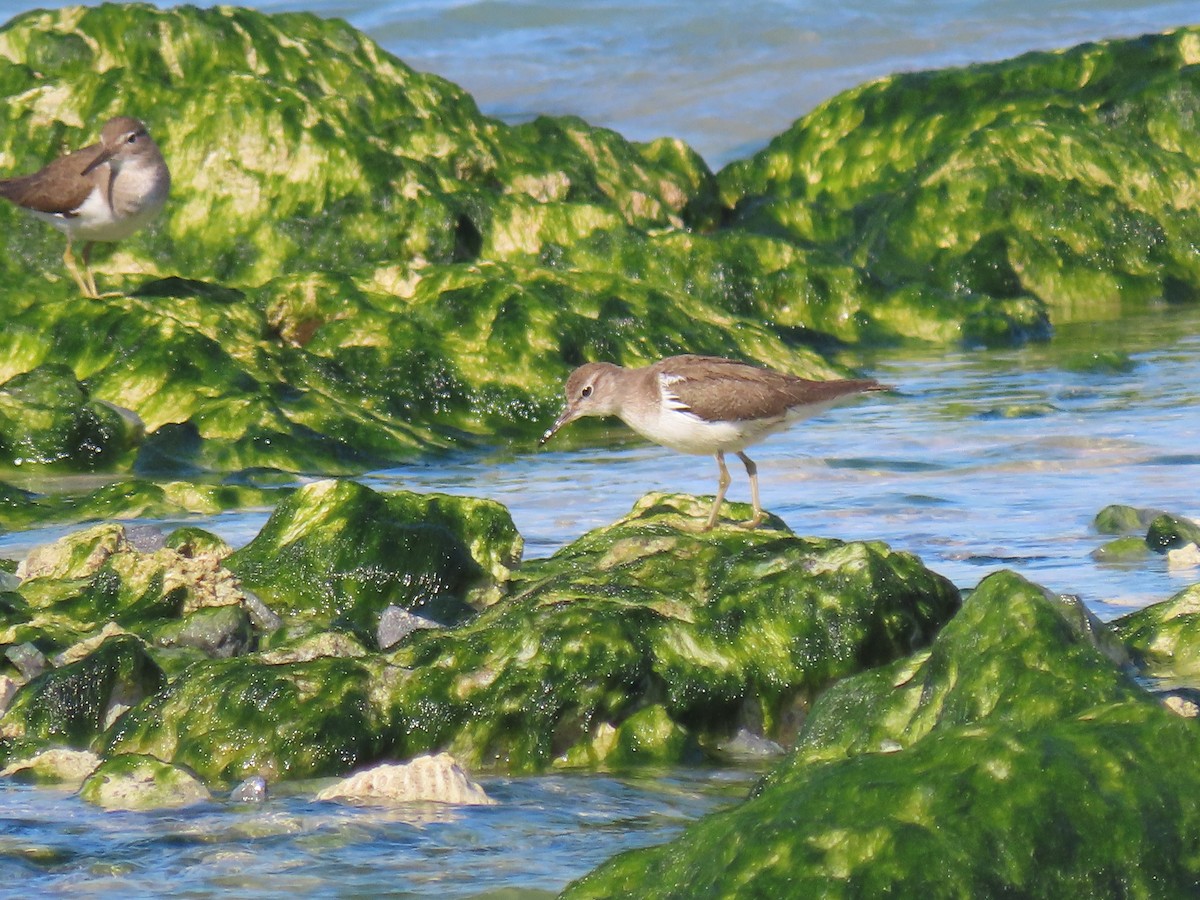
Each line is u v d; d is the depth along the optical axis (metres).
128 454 15.58
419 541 10.84
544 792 7.97
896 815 5.64
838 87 30.84
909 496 13.57
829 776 5.89
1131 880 5.59
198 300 17.66
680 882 5.72
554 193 22.48
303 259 19.97
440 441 16.45
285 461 15.35
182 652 9.55
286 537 11.05
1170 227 23.41
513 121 29.88
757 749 8.73
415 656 8.75
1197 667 9.04
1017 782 5.69
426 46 33.31
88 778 7.92
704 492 14.05
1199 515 12.57
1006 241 22.88
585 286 18.97
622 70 31.89
